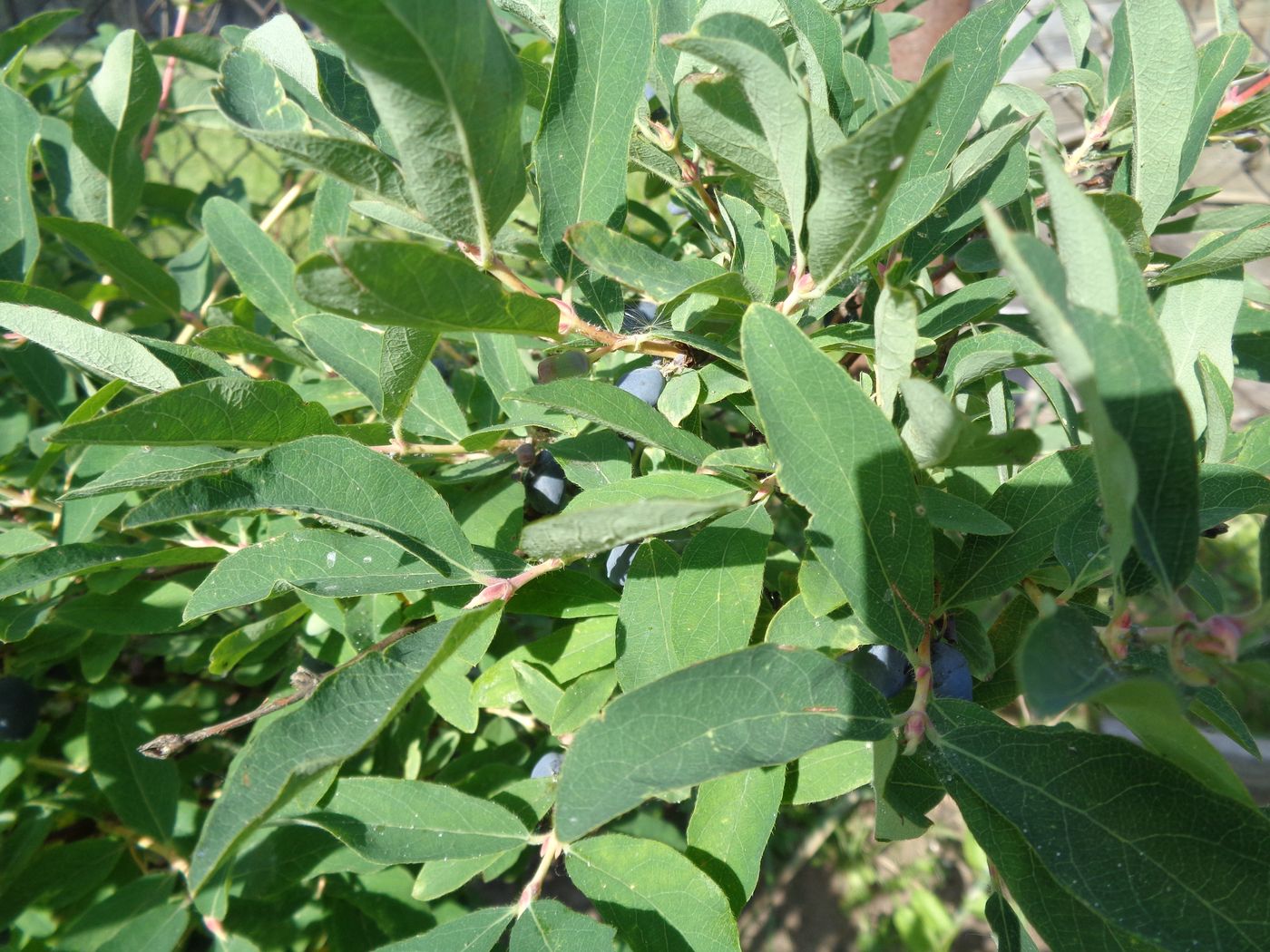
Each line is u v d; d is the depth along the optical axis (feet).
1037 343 0.60
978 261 0.68
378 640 0.77
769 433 0.51
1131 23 0.63
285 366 1.20
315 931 1.13
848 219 0.49
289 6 0.37
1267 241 0.62
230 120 0.49
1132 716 0.49
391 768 1.16
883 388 0.57
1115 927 0.48
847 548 0.52
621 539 0.47
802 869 1.93
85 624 0.95
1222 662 0.44
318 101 0.68
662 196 1.42
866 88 0.83
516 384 0.78
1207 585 0.62
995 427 0.72
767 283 0.66
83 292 1.33
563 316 0.61
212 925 0.99
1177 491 0.43
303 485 0.59
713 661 0.48
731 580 0.60
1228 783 0.47
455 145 0.47
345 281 0.45
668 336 0.62
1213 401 0.65
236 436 0.61
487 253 0.55
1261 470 0.69
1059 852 0.46
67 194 1.21
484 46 0.43
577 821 0.45
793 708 0.49
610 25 0.62
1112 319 0.40
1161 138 0.66
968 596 0.60
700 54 0.48
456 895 1.43
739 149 0.59
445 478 0.79
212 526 1.00
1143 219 0.67
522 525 0.79
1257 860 0.45
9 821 1.09
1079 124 1.49
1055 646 0.40
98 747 1.02
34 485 1.01
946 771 0.53
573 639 0.74
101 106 1.07
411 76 0.41
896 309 0.50
